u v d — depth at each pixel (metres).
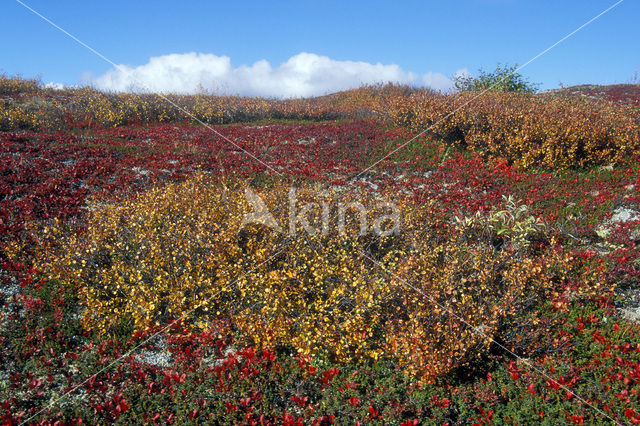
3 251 7.67
